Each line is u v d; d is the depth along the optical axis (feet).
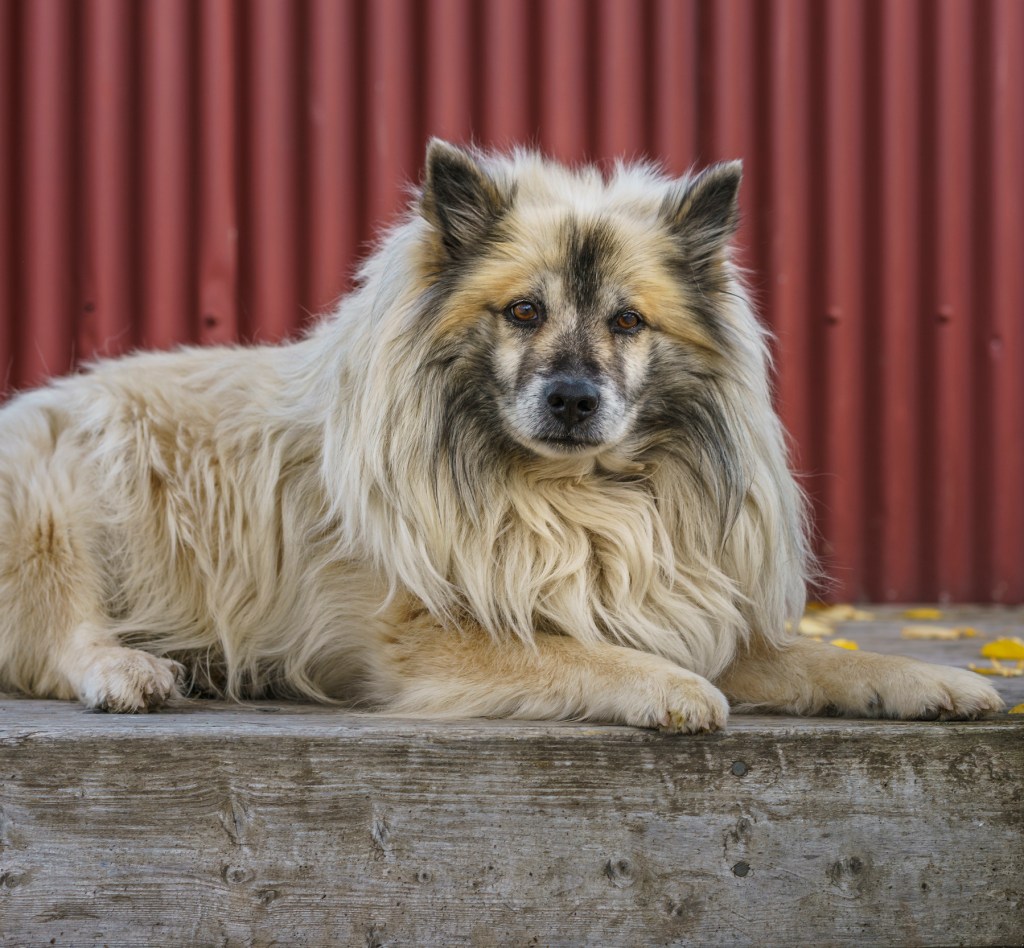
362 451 11.94
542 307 11.95
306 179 22.85
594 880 10.08
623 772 10.11
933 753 10.37
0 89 22.36
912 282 23.90
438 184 12.09
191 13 22.49
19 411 14.08
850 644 15.35
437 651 11.75
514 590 11.77
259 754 9.89
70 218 22.59
